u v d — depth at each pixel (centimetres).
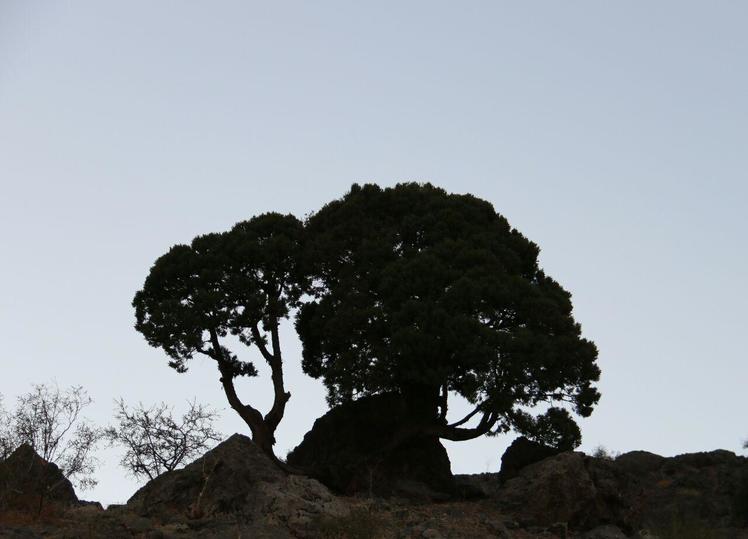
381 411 4100
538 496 3406
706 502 4050
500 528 3128
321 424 4194
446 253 4194
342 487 3828
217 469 3259
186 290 4256
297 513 2912
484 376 3853
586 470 3531
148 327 4134
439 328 3891
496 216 4619
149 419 3378
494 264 4197
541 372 3888
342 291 4178
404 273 4078
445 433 3944
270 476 3303
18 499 3056
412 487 3772
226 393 4169
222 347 4222
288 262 4341
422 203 4522
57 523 2930
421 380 3856
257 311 4147
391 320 3997
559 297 4291
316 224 4547
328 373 4000
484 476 4638
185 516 3038
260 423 4081
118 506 3406
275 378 4181
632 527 3531
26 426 3189
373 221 4459
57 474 3186
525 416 3909
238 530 2761
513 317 4116
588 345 4034
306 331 4375
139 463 3334
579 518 3428
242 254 4253
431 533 2889
